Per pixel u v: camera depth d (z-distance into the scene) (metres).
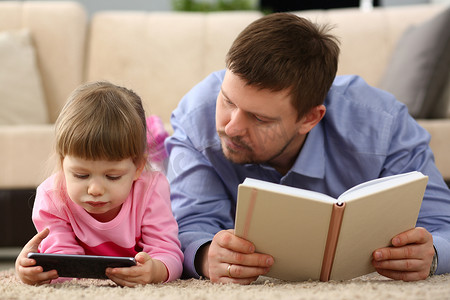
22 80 2.78
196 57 2.92
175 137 1.58
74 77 2.92
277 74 1.23
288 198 1.08
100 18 3.04
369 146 1.46
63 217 1.29
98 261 1.12
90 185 1.18
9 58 2.78
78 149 1.16
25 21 2.94
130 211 1.31
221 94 1.29
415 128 1.54
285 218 1.11
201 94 1.56
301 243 1.13
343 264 1.16
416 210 1.17
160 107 2.88
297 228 1.11
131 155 1.21
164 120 2.87
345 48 2.86
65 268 1.13
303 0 4.00
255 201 1.10
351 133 1.47
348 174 1.49
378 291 0.98
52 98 2.90
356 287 1.04
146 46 2.94
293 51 1.26
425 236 1.19
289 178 1.46
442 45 2.48
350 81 1.56
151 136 1.47
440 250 1.27
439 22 2.51
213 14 3.03
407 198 1.14
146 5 4.60
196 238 1.38
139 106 1.31
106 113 1.19
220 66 2.91
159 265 1.22
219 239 1.18
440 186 1.45
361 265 1.19
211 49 2.93
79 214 1.28
